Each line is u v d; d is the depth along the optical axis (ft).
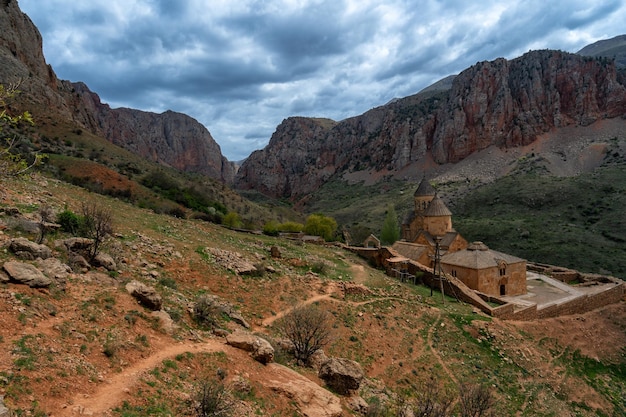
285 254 140.15
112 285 61.36
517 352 115.96
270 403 48.11
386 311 114.83
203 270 94.99
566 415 97.55
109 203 138.41
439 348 104.78
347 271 144.15
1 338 38.91
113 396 37.70
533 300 166.09
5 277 48.67
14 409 30.71
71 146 308.60
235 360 54.24
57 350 40.73
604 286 196.65
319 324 75.41
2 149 48.19
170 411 38.78
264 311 89.51
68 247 66.39
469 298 142.72
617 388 123.44
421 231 210.59
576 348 137.59
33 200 91.66
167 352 49.80
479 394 68.18
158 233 110.11
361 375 64.13
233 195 456.45
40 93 355.77
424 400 67.15
